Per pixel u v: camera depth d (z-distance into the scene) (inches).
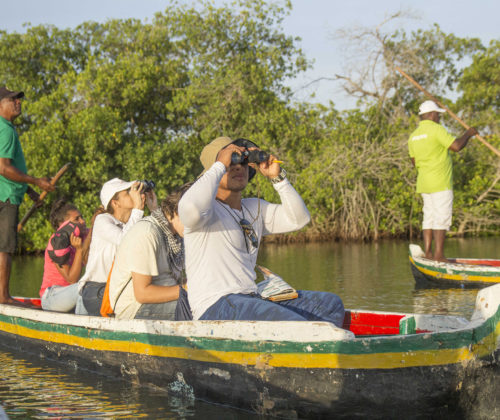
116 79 765.3
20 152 219.8
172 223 151.4
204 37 836.6
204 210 125.3
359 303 248.5
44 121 740.0
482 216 733.9
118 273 154.5
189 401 135.6
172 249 151.4
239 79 788.6
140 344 145.9
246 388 127.1
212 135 788.0
